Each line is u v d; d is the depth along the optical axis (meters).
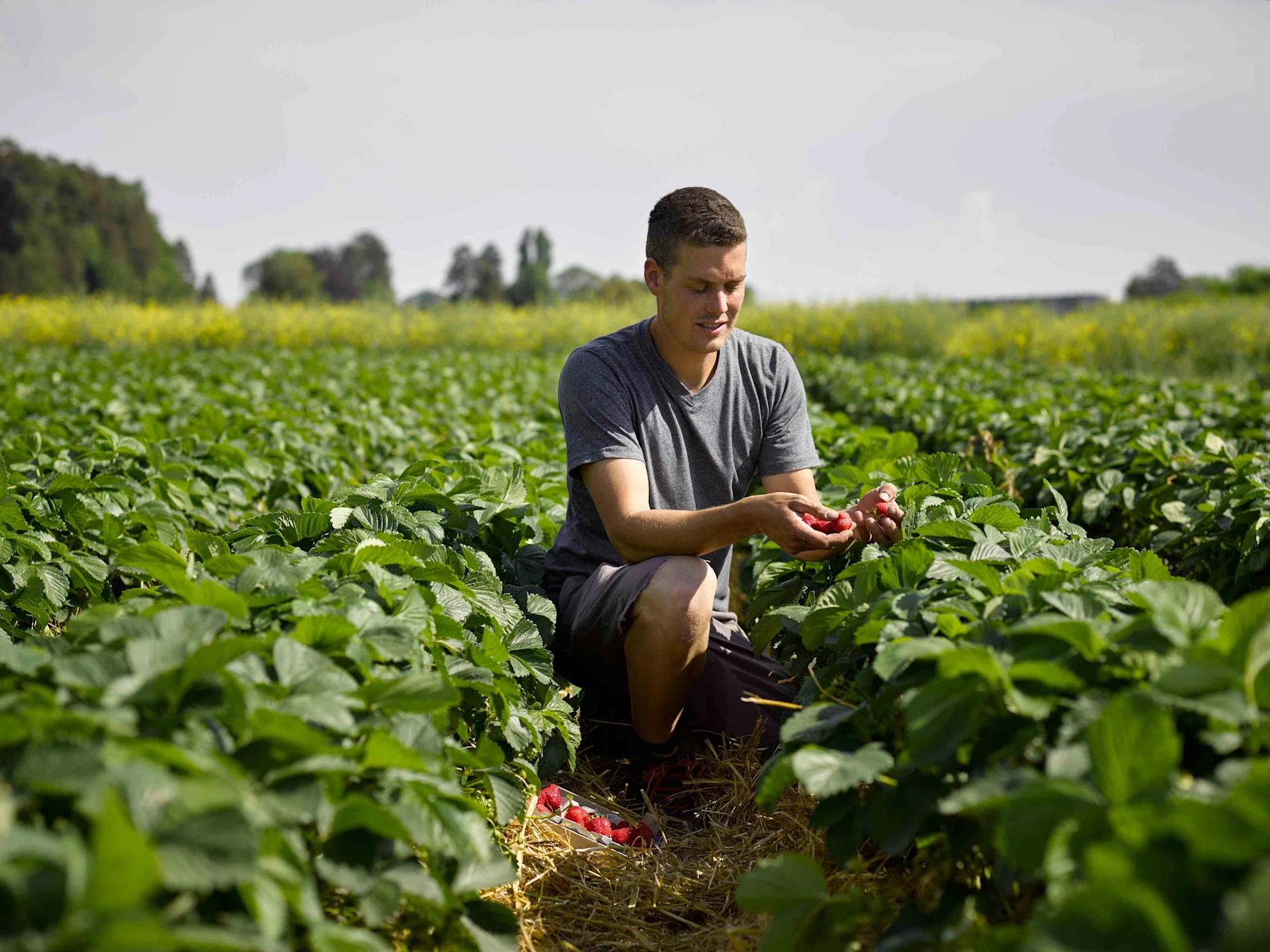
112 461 4.56
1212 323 18.58
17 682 1.64
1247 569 3.37
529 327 25.95
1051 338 19.83
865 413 9.15
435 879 1.76
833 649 2.76
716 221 2.90
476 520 3.32
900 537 2.71
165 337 25.06
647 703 3.04
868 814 1.94
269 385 9.83
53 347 23.91
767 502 2.70
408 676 1.82
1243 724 1.49
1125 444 5.05
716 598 3.33
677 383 3.17
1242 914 0.96
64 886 1.07
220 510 4.96
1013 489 5.29
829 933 1.79
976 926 1.58
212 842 1.21
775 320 22.22
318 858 1.56
